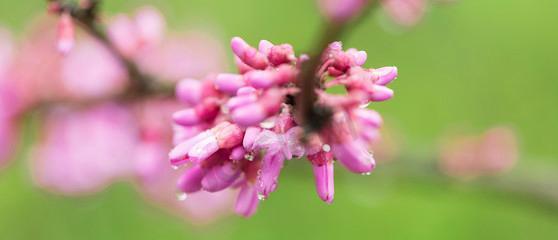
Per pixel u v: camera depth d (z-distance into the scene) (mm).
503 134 438
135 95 366
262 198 250
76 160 402
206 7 611
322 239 586
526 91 610
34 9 571
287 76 245
